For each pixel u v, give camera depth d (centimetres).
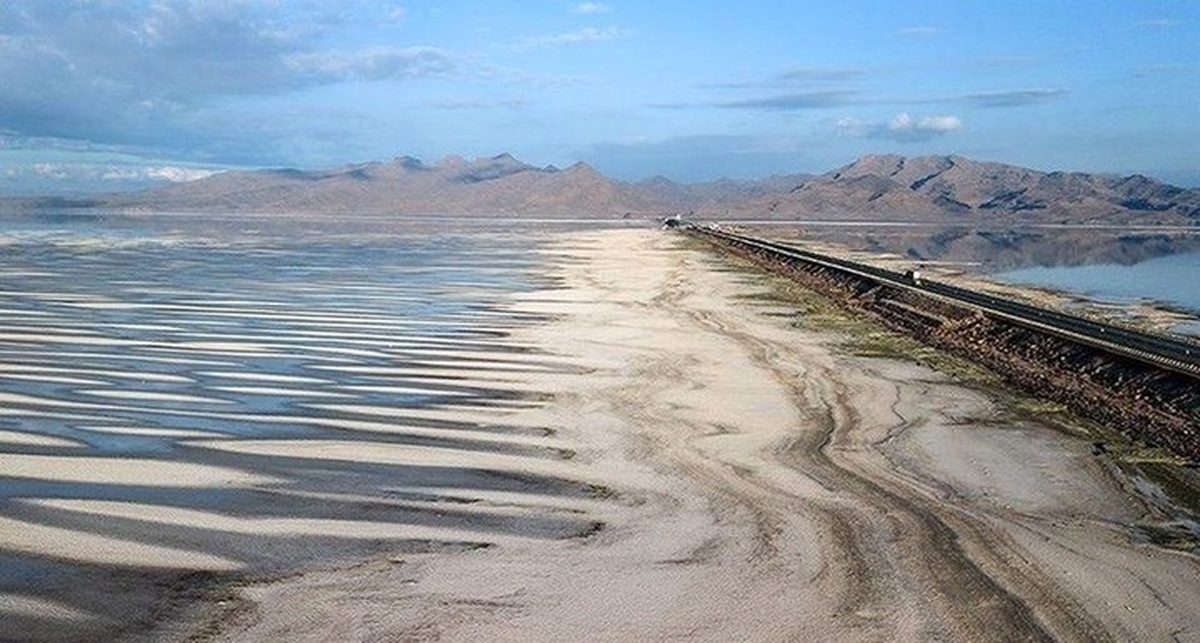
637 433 1113
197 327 1881
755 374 1545
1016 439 1153
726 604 634
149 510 783
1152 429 1210
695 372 1543
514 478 916
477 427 1118
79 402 1178
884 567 708
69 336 1706
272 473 902
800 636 589
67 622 576
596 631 589
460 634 579
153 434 1033
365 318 2088
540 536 757
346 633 575
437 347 1705
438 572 675
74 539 711
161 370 1409
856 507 856
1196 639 607
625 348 1769
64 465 902
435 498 846
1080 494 930
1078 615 636
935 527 806
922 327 2238
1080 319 1977
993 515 851
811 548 744
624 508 834
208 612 597
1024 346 1889
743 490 898
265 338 1759
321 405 1207
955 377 1580
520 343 1783
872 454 1055
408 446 1020
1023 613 635
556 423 1151
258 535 736
